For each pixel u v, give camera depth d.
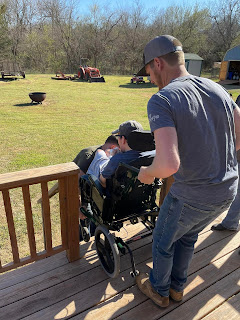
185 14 31.91
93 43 30.64
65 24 30.81
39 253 2.06
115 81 21.09
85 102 12.49
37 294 1.88
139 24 32.66
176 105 1.19
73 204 1.99
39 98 11.19
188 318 1.72
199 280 2.01
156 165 1.17
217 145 1.29
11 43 25.47
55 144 6.62
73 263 2.17
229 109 1.33
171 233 1.46
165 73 1.38
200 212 1.34
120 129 1.90
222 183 1.31
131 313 1.75
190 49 32.19
